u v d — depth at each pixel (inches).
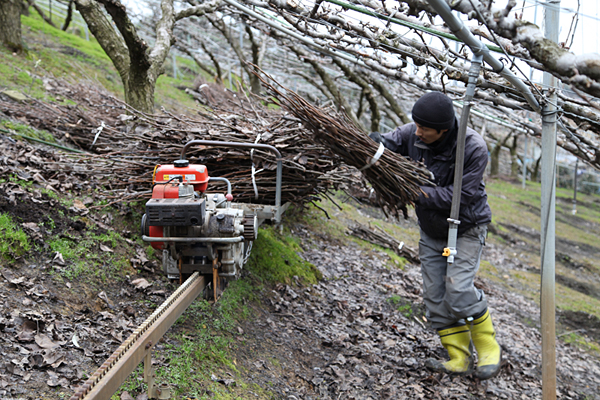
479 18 89.9
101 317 120.3
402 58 142.0
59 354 99.1
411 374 153.8
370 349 164.6
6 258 123.8
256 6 143.3
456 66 132.1
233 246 117.7
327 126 121.4
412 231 368.8
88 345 107.5
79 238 145.7
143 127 188.2
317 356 151.7
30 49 363.6
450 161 132.4
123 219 168.4
